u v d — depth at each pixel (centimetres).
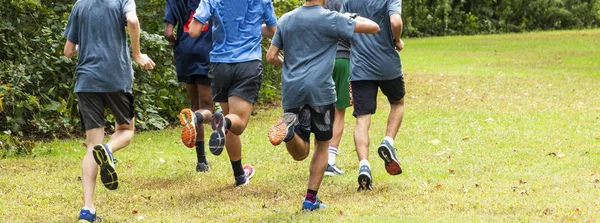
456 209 1105
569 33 5159
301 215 1075
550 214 1071
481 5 5644
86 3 1063
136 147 1636
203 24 1145
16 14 1772
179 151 1596
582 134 1716
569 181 1277
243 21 1176
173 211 1135
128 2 1065
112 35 1059
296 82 1044
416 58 3628
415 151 1555
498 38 4916
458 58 3584
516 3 5638
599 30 5466
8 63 1748
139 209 1150
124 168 1440
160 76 1902
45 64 1750
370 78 1235
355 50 1245
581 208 1096
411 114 2016
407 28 5375
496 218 1047
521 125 1833
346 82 1353
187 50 1350
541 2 5669
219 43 1178
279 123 1016
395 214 1081
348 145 1625
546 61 3381
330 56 1054
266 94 2188
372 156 1511
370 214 1084
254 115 2050
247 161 1481
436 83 2611
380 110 2106
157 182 1328
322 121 1062
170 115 1934
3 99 1661
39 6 1791
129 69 1082
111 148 1072
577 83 2592
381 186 1257
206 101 1370
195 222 1071
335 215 1073
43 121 1711
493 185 1256
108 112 1809
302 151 1078
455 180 1298
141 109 1859
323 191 1236
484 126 1828
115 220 1087
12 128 1683
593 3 5806
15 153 1545
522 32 5553
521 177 1315
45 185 1301
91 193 1063
